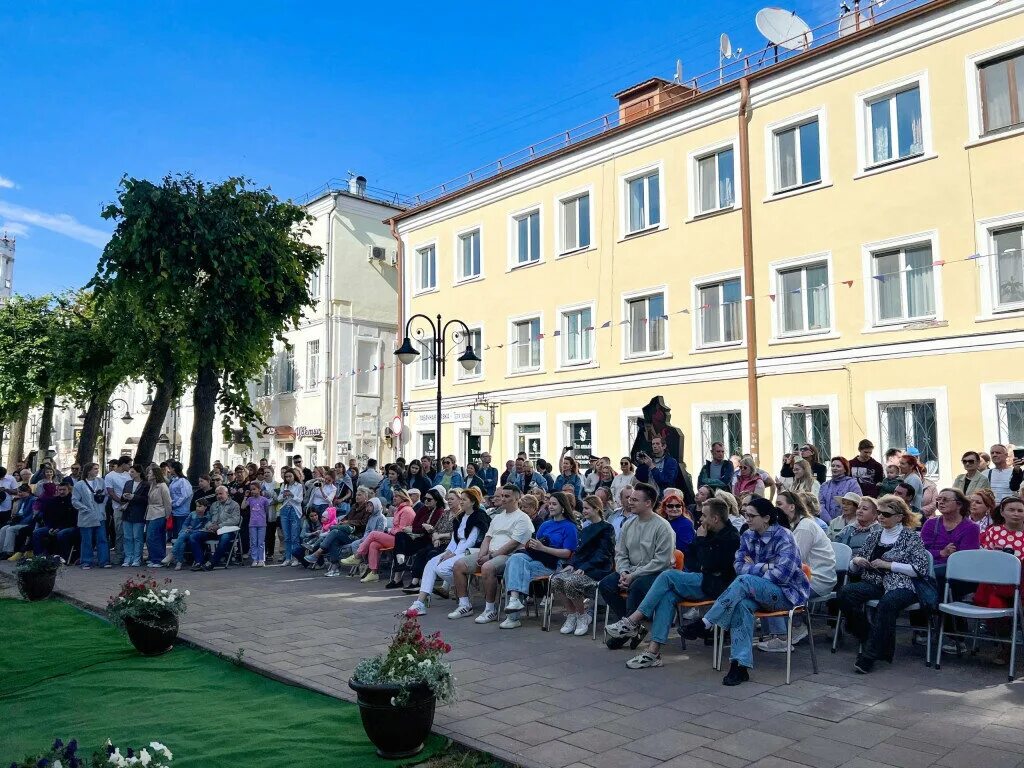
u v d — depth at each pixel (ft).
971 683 21.68
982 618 23.98
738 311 62.59
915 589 23.52
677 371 65.72
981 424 49.16
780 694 20.97
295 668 24.11
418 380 92.22
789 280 59.72
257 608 34.73
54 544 53.11
